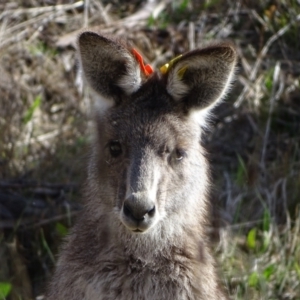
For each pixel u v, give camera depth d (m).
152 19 15.40
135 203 8.55
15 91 14.19
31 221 12.65
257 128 14.22
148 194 8.61
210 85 9.40
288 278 11.98
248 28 15.52
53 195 13.09
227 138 14.24
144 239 9.21
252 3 15.69
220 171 13.77
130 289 9.26
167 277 9.26
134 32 15.27
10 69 14.62
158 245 9.25
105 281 9.23
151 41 15.17
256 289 11.66
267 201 13.11
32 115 14.16
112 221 9.23
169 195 9.08
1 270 11.88
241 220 12.94
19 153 13.70
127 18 15.55
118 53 9.16
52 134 14.14
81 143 13.77
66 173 13.54
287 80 14.77
